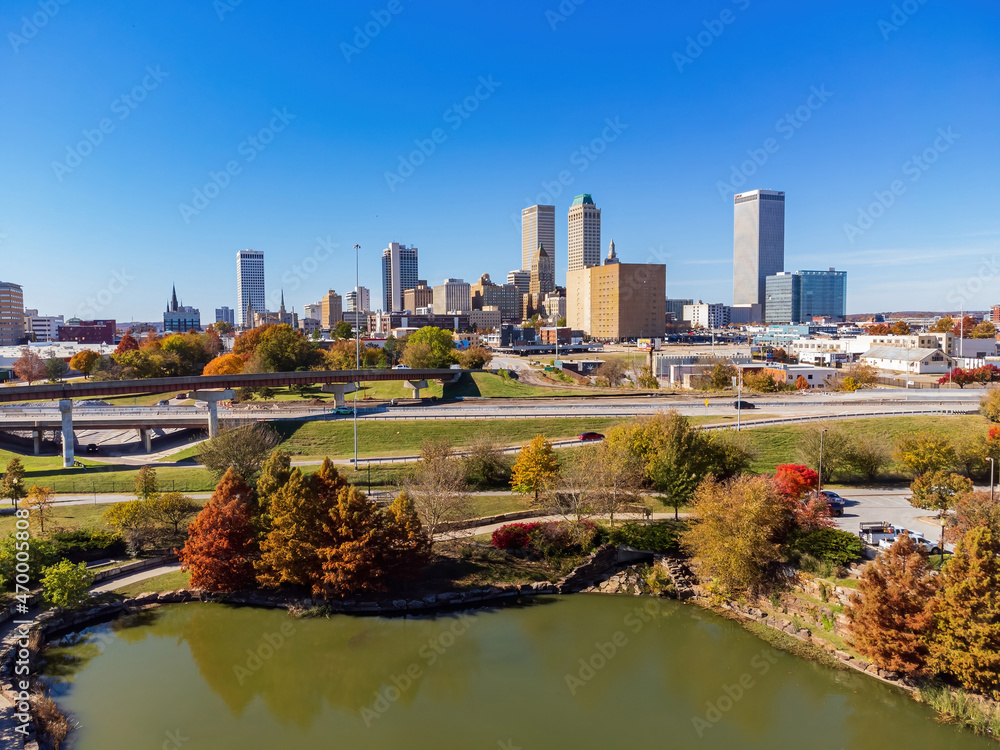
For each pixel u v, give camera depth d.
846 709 40.53
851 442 77.00
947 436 82.81
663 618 52.81
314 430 104.44
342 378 131.62
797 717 39.88
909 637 40.59
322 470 57.19
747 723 39.47
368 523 53.12
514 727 39.16
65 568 49.62
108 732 38.19
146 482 69.50
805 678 43.88
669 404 120.50
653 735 38.25
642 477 70.62
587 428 102.94
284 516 53.22
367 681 44.22
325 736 38.25
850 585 47.88
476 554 60.31
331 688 43.50
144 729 38.53
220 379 113.94
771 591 51.94
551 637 49.88
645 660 46.72
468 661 46.59
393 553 53.56
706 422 98.38
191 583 54.22
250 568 54.94
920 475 72.56
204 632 49.97
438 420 107.25
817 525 55.66
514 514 67.69
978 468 72.88
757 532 52.25
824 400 123.06
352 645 48.31
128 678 44.16
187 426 110.12
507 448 90.75
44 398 97.12
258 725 39.22
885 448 78.25
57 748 36.19
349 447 98.44
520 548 61.72
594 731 38.62
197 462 94.81
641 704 41.44
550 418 106.88
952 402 117.38
